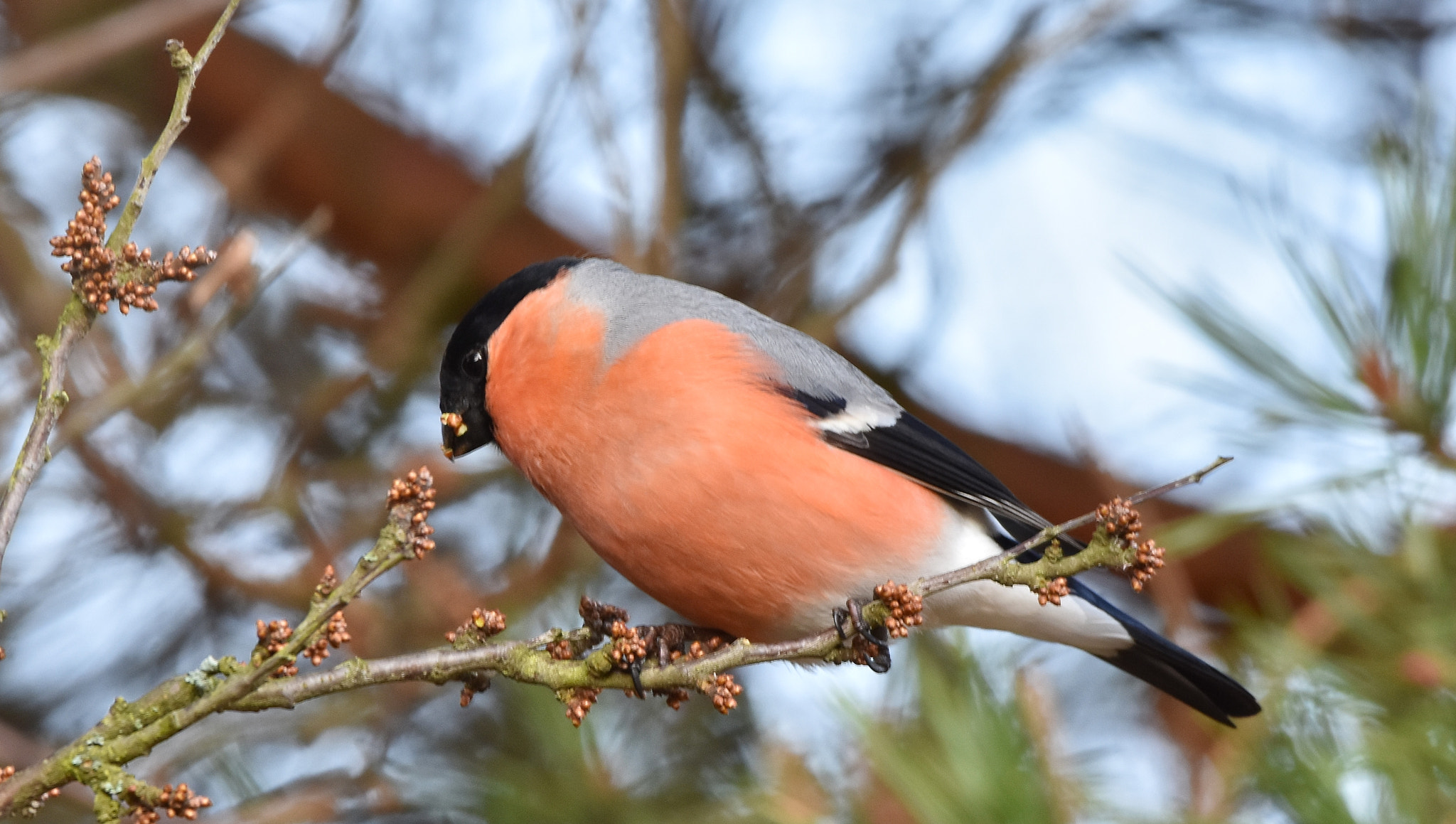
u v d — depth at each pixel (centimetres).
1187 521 697
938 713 609
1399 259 670
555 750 815
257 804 845
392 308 1080
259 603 1041
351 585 472
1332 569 658
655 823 793
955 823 579
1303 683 608
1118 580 1059
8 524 451
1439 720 566
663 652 727
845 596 717
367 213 1126
